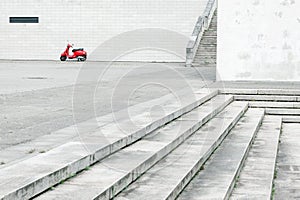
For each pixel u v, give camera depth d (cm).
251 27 1725
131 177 582
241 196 668
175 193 582
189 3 3588
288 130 1273
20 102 1138
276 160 929
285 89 1498
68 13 3725
